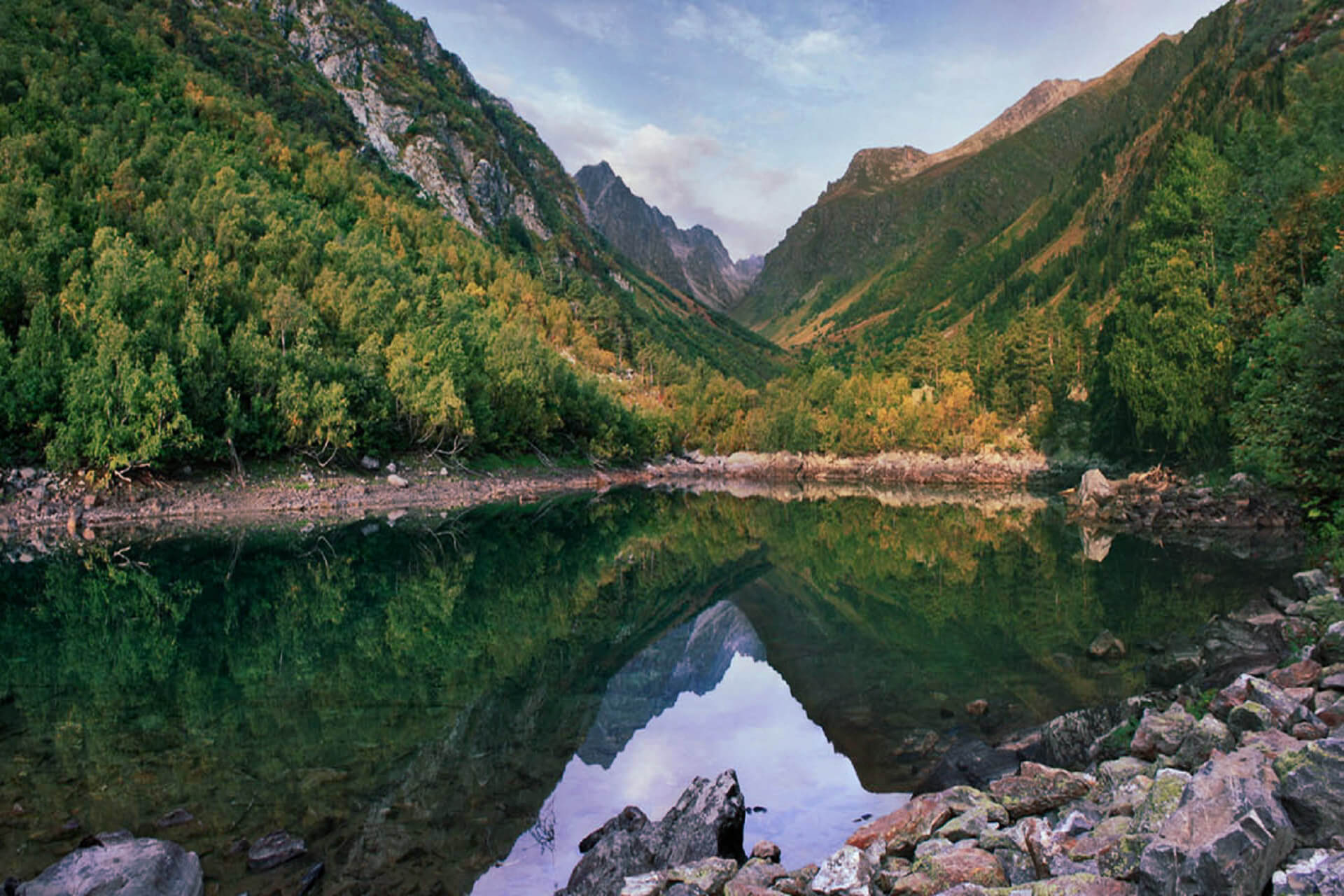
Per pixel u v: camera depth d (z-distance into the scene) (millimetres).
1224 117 123750
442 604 27953
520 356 91312
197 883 8727
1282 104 112812
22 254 56312
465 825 10945
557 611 27844
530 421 89625
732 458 128250
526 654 21406
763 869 8719
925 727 15344
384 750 13742
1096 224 188875
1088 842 7570
